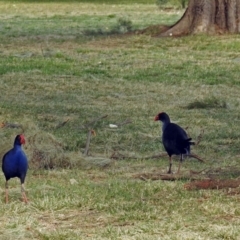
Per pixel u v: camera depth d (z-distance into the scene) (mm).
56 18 47156
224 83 21656
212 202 10180
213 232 8969
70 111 17797
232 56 26672
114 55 27125
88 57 26641
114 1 66250
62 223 9508
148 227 9156
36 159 12812
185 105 18562
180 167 12695
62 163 12953
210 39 30266
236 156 13742
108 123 16375
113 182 11547
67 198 10391
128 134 15219
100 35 33750
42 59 26109
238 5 31594
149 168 12797
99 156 13547
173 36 31641
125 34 33281
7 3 63469
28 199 10484
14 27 39812
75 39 32406
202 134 15102
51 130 15602
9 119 16156
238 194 10688
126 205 10062
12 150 10266
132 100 19328
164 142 12281
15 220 9523
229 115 17391
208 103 18406
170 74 23016
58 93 20172
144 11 53500
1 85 21250
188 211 9852
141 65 24734
